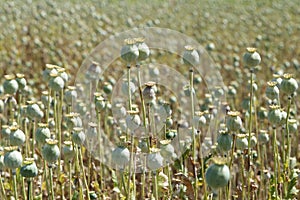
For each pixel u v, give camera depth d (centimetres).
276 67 579
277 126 350
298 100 439
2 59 545
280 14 917
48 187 260
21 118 314
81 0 938
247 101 294
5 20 693
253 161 292
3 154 252
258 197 277
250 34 760
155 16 868
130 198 254
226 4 1043
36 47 597
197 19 872
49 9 824
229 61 595
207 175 220
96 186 275
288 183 268
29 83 433
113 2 974
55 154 243
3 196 259
